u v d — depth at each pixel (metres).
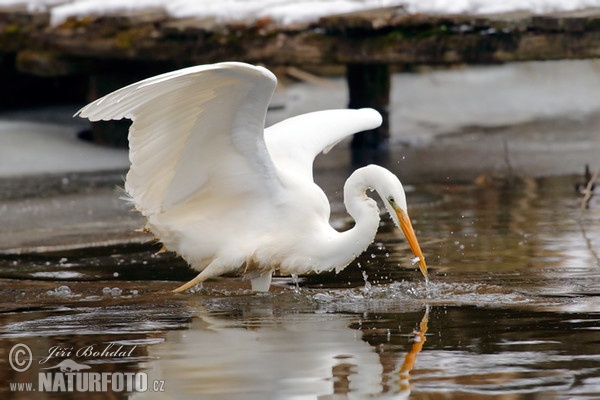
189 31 18.47
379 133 21.70
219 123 9.59
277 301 9.95
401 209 9.96
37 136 21.62
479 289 10.16
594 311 9.08
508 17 17.38
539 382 7.02
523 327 8.52
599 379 7.06
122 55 19.14
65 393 7.04
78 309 9.70
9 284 10.91
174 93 9.15
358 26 17.73
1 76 24.80
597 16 17.17
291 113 24.97
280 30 18.12
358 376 7.23
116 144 21.38
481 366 7.41
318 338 8.34
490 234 13.20
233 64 8.84
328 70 30.75
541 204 15.40
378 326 8.72
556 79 31.48
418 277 10.85
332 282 10.84
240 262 10.16
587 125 24.67
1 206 15.93
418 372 7.30
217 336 8.48
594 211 14.70
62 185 17.64
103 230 14.12
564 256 11.71
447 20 17.56
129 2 20.31
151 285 10.86
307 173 10.61
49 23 20.38
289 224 10.18
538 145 21.84
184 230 10.34
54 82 25.50
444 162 19.92
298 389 6.98
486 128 24.61
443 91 29.69
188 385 7.13
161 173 9.99
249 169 10.00
